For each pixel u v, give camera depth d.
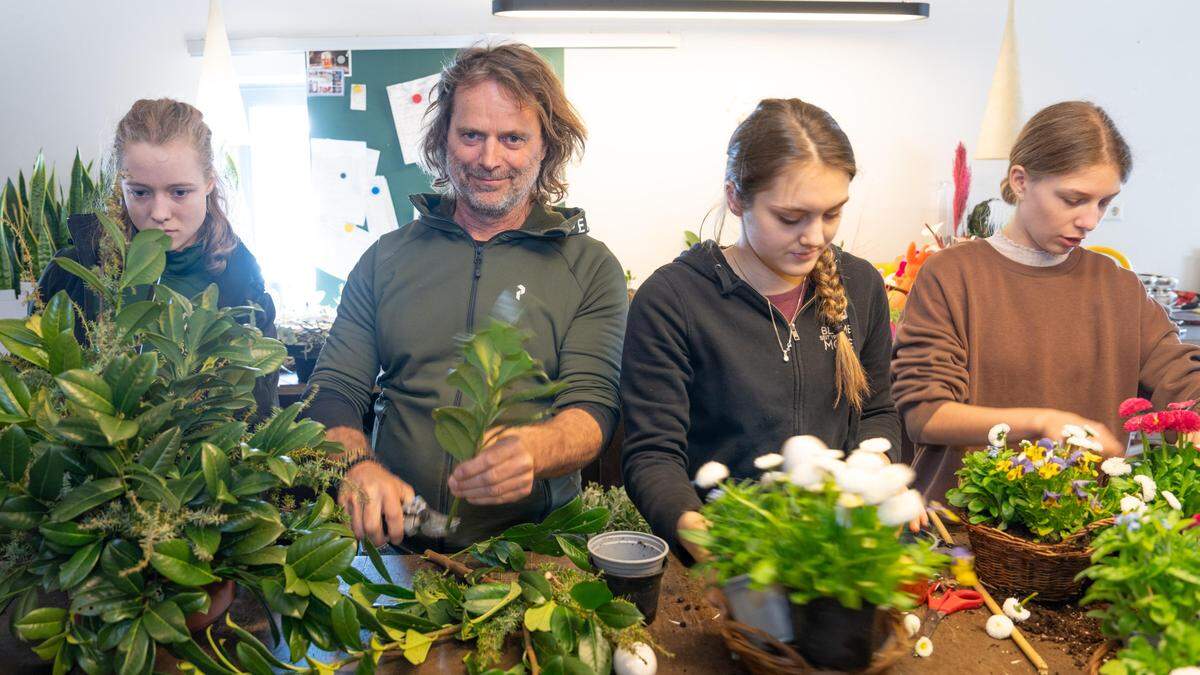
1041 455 1.23
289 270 4.50
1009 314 1.75
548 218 1.70
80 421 0.96
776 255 1.33
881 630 0.92
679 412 1.40
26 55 4.07
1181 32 4.35
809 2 3.44
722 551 0.96
